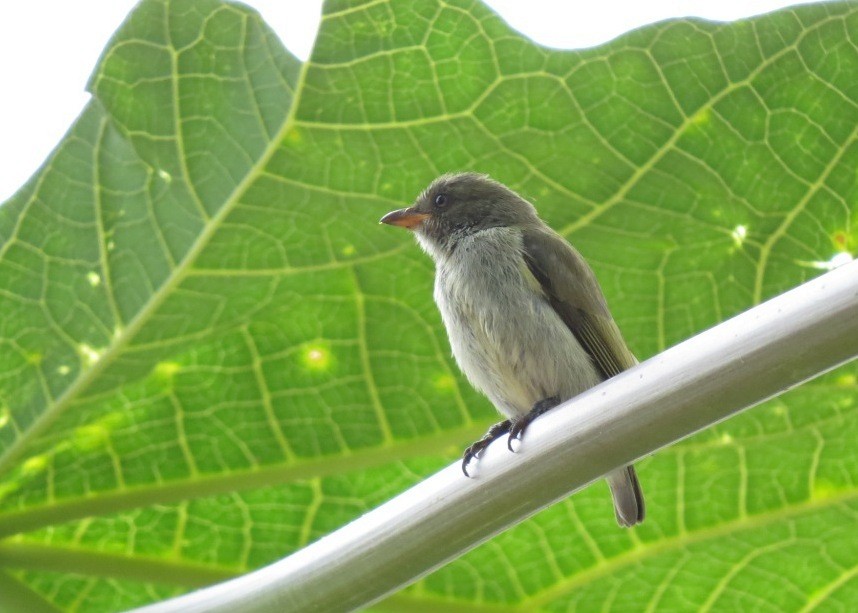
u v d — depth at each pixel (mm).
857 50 8055
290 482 8727
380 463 8797
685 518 8859
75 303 8219
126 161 8234
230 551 8727
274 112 8203
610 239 8617
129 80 8195
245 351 8594
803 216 8359
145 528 8586
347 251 8500
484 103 8250
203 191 8258
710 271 8641
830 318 4641
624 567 8906
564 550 8914
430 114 8258
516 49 8203
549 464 5148
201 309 8336
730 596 8961
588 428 5098
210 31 8172
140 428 8469
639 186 8430
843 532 8734
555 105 8281
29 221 8219
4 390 8148
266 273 8406
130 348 8250
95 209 8227
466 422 8820
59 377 8203
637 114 8297
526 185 8477
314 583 5480
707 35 8195
